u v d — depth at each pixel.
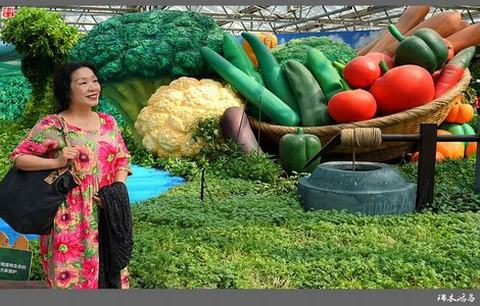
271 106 8.49
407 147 8.41
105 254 3.25
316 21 24.84
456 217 5.32
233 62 9.19
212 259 4.04
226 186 6.65
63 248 3.14
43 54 12.09
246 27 28.47
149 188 7.01
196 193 6.29
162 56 9.20
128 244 3.25
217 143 8.45
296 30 28.17
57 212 3.12
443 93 8.32
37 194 3.01
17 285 3.62
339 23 25.34
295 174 7.33
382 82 7.91
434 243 4.48
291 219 5.06
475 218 5.34
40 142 3.09
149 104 9.06
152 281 3.72
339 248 4.30
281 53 10.04
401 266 3.91
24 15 11.99
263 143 8.98
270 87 8.92
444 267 3.93
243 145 8.12
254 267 3.92
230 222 4.96
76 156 3.08
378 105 8.03
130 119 9.79
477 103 13.38
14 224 3.02
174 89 9.01
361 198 5.34
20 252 3.63
